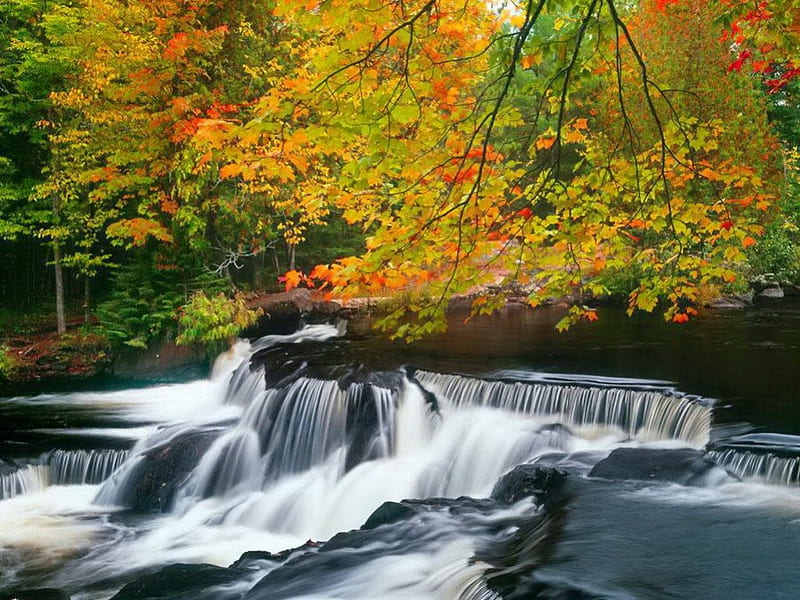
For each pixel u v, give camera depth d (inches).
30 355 639.1
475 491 349.7
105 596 284.0
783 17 201.8
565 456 319.6
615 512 231.3
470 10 183.0
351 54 146.6
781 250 850.8
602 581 177.5
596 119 729.0
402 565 224.8
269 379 462.0
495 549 228.1
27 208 693.3
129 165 657.0
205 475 395.5
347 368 442.0
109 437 432.1
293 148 154.5
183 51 550.9
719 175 194.1
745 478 268.5
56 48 612.7
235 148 154.3
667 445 322.7
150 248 669.9
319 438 406.0
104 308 648.4
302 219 664.4
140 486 386.9
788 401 340.8
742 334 546.0
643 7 722.2
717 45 671.1
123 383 588.1
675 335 549.3
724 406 334.0
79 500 386.9
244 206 660.7
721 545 201.2
